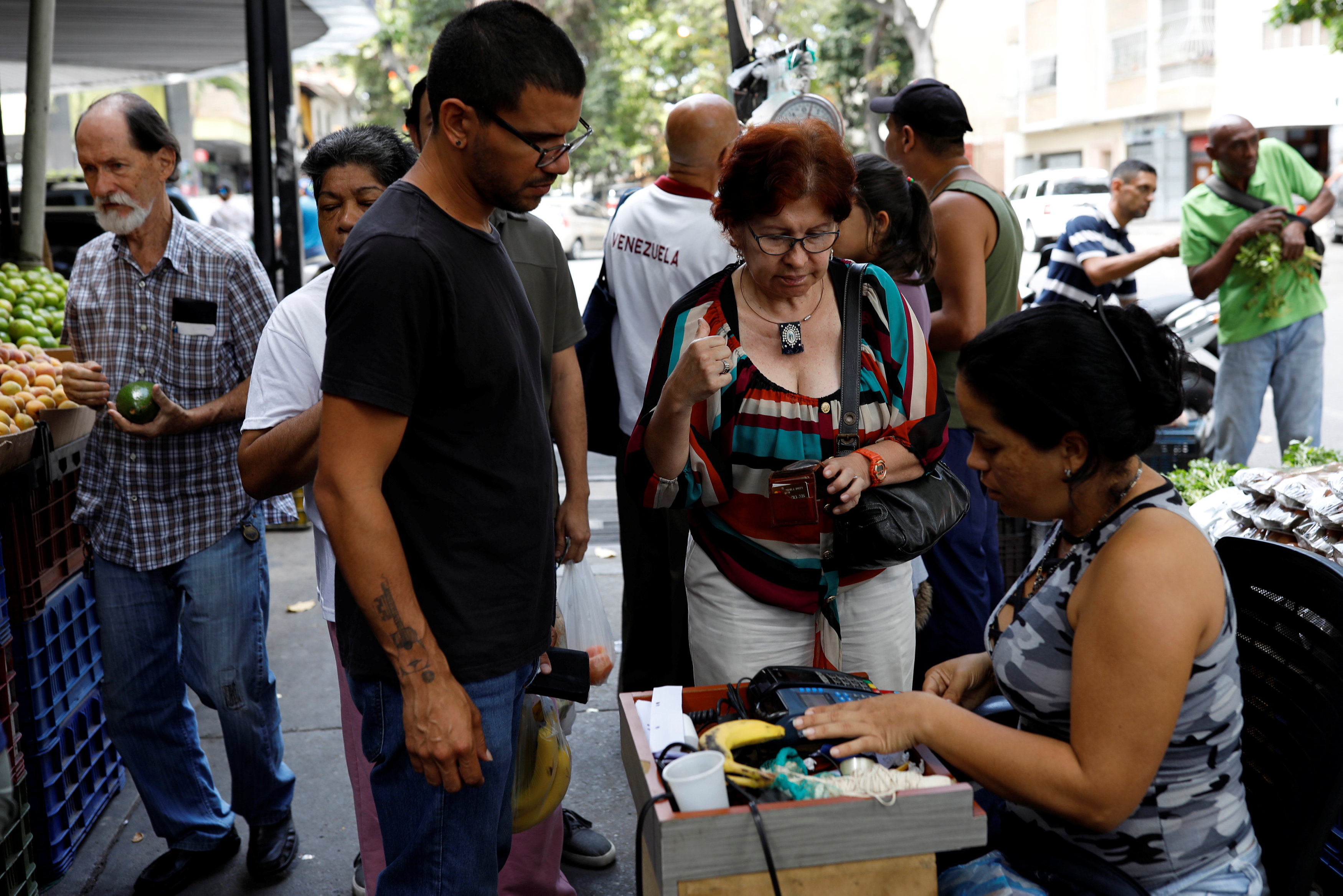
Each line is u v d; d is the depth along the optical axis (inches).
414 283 65.4
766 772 63.1
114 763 136.2
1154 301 242.8
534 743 94.3
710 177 125.9
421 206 68.4
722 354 79.3
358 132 94.5
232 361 114.8
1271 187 207.6
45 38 192.9
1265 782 73.7
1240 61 780.6
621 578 210.7
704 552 93.0
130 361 112.6
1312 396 213.6
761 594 90.0
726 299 90.5
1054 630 68.0
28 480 106.6
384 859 98.4
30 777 114.7
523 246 111.5
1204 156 899.4
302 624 191.3
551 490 77.6
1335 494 107.2
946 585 132.4
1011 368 65.2
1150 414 64.2
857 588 92.7
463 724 68.4
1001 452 67.3
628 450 89.9
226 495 110.9
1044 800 63.7
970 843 61.6
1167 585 62.2
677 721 71.3
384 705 71.9
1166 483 67.8
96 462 109.7
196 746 118.5
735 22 184.5
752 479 89.0
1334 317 483.5
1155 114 948.0
